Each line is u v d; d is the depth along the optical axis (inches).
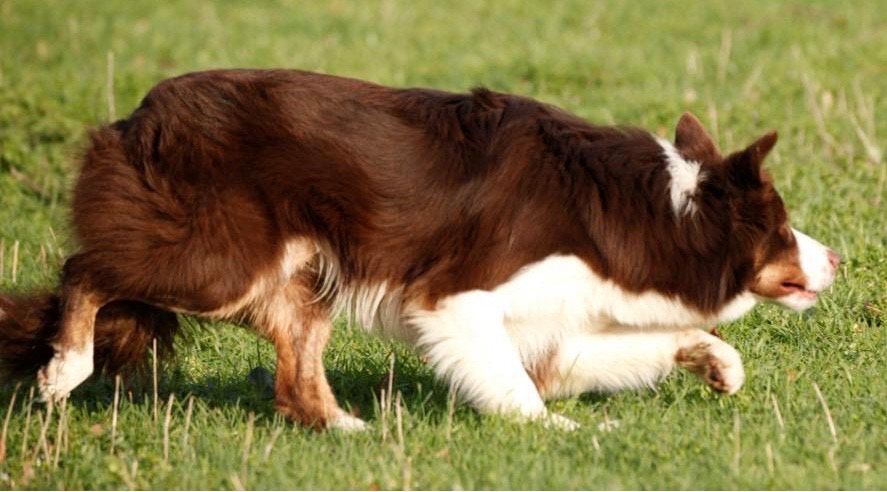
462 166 407.8
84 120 761.0
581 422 423.5
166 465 386.3
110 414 438.0
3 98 775.1
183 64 990.4
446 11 1183.6
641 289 414.0
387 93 418.3
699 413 424.2
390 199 404.8
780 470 367.2
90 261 407.2
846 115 778.8
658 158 419.8
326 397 428.8
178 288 404.2
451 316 404.8
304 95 408.2
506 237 402.0
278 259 409.1
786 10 1161.4
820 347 476.1
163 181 401.4
